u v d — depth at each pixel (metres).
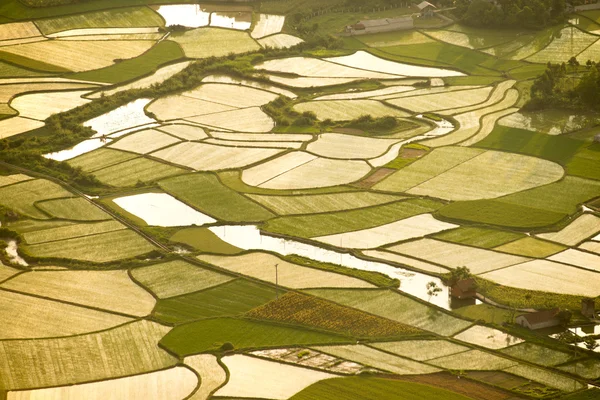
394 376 188.12
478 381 185.62
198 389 184.75
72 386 186.50
